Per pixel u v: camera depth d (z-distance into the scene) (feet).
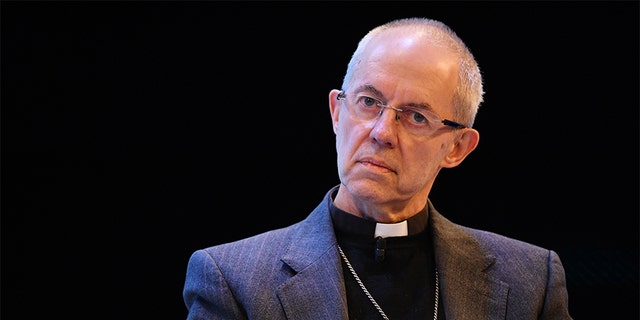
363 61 25.07
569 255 51.85
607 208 52.06
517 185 52.90
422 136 24.56
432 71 24.59
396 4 50.55
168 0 48.98
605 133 52.34
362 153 24.38
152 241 48.44
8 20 46.65
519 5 51.98
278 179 50.24
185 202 49.14
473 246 27.25
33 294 46.55
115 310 47.32
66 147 47.80
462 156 26.73
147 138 48.88
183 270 48.57
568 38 52.08
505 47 52.21
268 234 26.91
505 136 52.80
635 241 51.47
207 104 49.70
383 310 25.50
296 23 50.29
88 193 47.91
